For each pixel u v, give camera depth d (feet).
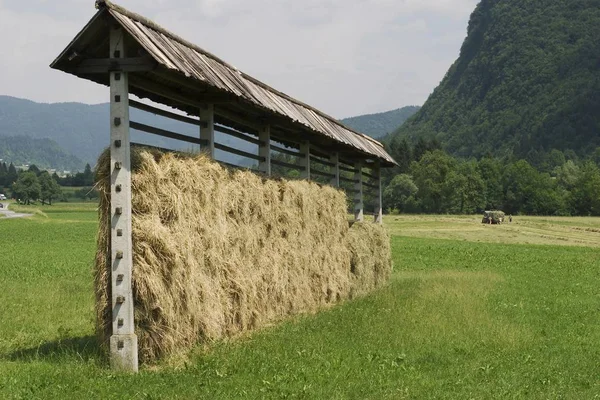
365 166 78.13
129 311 28.09
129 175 28.43
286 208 43.47
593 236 218.18
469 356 33.73
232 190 35.83
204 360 29.04
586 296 63.00
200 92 34.76
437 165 455.63
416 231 224.53
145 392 24.17
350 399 24.93
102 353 29.66
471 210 451.94
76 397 23.45
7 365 28.14
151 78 32.40
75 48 28.50
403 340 36.58
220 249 33.63
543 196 465.88
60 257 98.53
